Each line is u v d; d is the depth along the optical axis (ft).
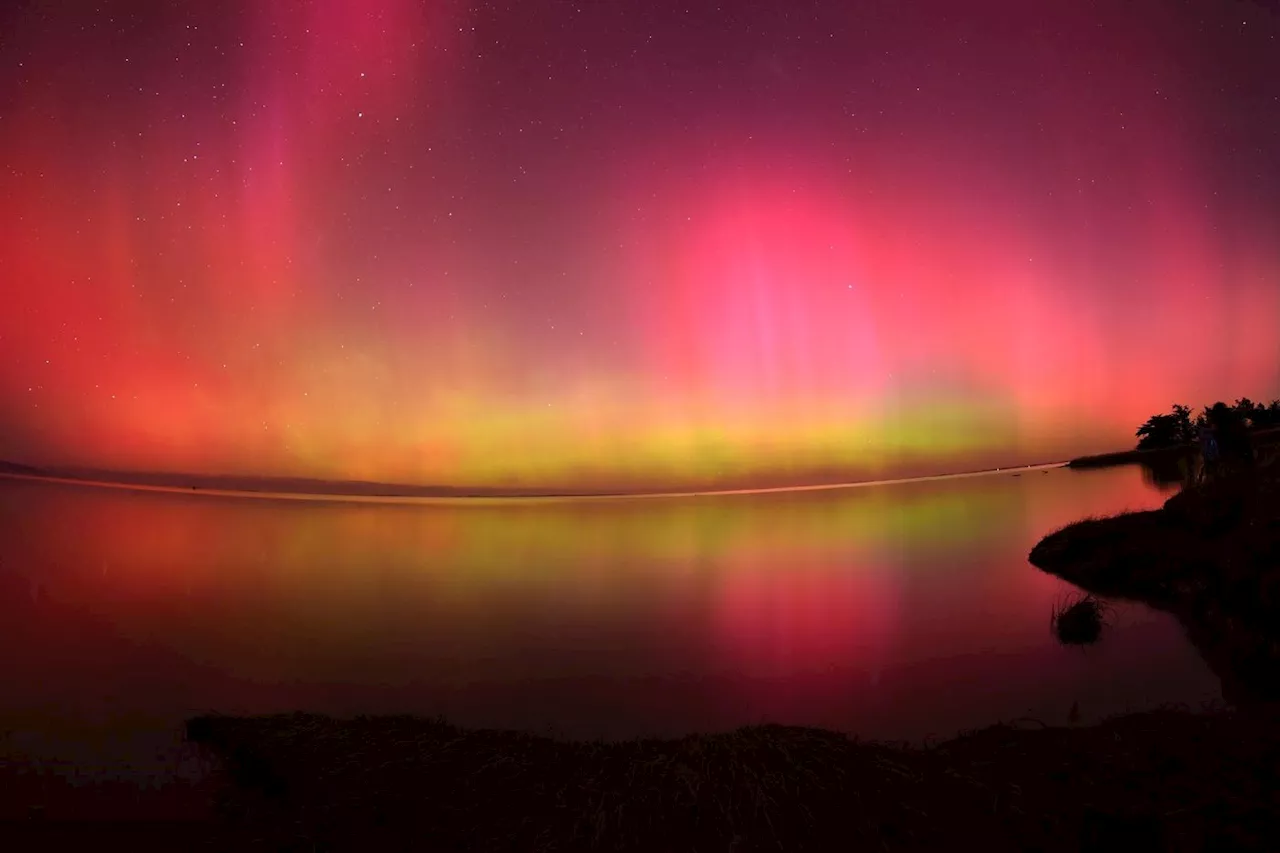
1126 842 12.17
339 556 46.62
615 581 39.73
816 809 13.56
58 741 18.45
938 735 18.54
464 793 14.76
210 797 15.49
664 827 13.33
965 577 36.42
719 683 23.58
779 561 44.11
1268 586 25.08
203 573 40.50
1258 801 13.09
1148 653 23.63
